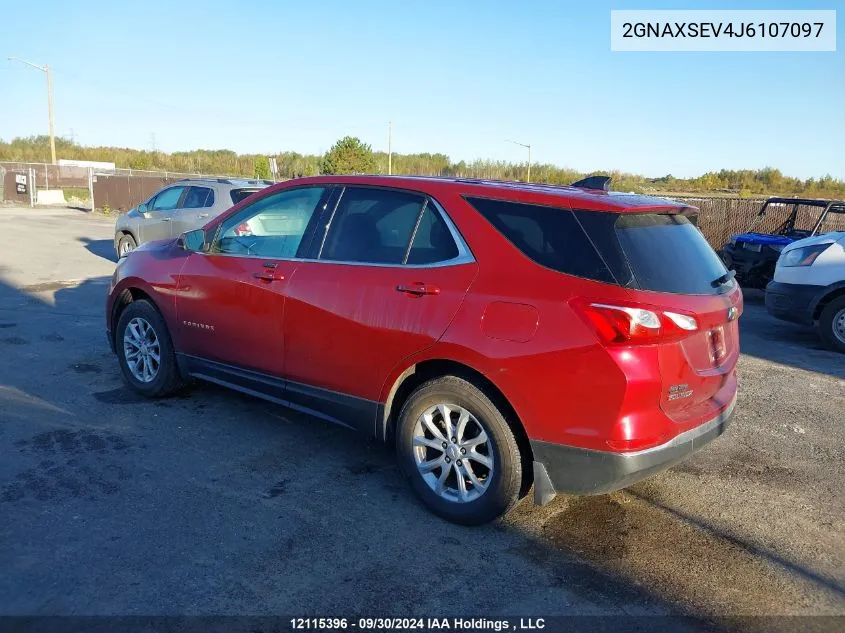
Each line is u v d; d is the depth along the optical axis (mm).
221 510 3826
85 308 9227
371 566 3354
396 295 3887
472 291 3629
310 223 4473
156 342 5469
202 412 5332
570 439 3365
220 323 4875
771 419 5719
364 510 3908
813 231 12531
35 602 2955
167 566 3266
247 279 4652
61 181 46062
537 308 3414
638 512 4027
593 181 4172
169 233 12398
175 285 5184
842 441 5262
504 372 3471
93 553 3340
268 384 4656
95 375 6168
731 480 4512
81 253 15422
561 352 3328
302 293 4316
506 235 3629
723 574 3412
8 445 4551
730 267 12516
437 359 3738
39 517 3648
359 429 4188
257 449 4688
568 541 3674
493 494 3602
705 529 3854
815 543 3740
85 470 4234
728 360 3912
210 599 3037
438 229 3877
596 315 3262
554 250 3477
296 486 4172
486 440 3621
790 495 4312
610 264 3334
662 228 3711
